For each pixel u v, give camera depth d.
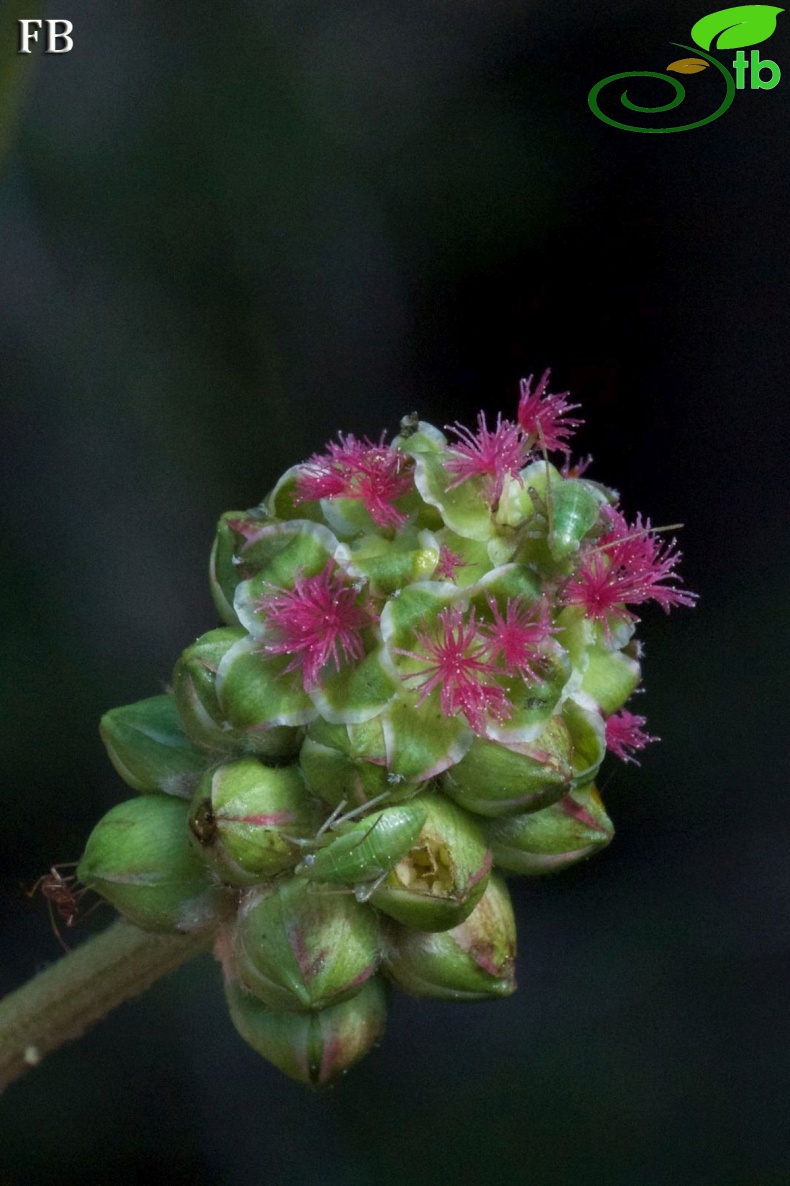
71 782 0.13
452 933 0.10
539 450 0.10
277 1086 0.13
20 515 0.13
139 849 0.10
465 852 0.10
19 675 0.13
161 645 0.13
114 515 0.13
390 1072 0.13
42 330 0.13
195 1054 0.13
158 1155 0.12
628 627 0.10
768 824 0.13
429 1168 0.12
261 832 0.10
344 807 0.10
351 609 0.10
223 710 0.10
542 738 0.10
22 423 0.13
